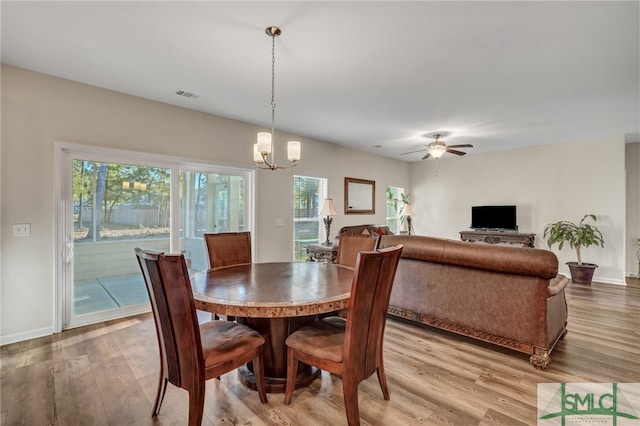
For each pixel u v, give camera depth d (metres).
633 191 5.82
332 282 2.20
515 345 2.51
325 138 5.56
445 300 2.90
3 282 2.76
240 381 2.21
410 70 2.87
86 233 3.26
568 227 5.45
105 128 3.29
